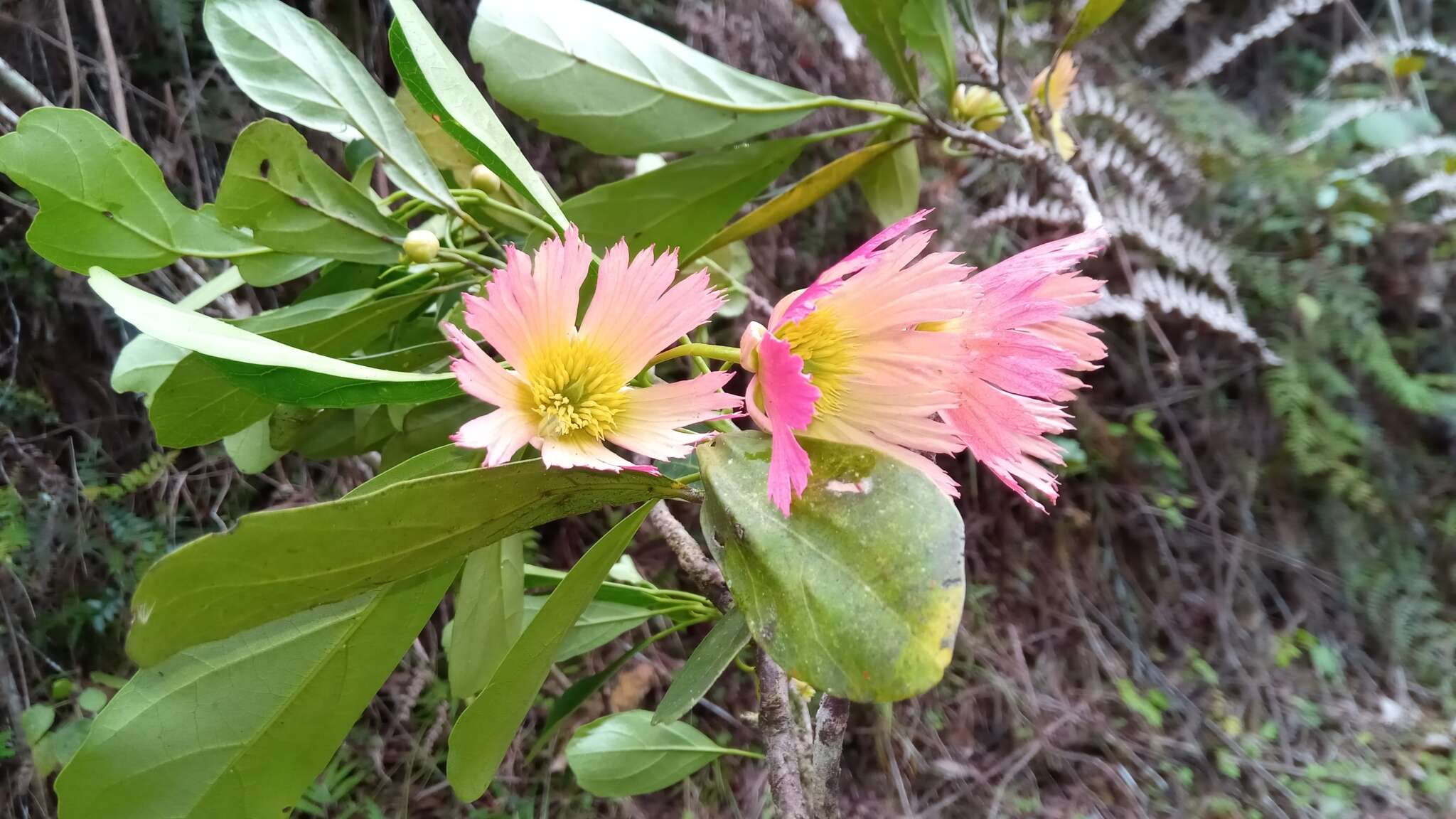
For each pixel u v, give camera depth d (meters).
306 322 0.19
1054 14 0.48
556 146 0.44
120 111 0.30
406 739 0.42
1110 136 0.55
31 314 0.37
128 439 0.39
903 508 0.13
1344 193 0.57
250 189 0.18
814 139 0.24
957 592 0.12
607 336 0.14
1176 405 0.59
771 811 0.45
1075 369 0.14
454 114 0.15
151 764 0.15
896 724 0.50
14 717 0.34
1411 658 0.57
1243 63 0.66
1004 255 0.53
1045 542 0.57
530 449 0.17
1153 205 0.54
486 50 0.20
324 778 0.39
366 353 0.23
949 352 0.14
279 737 0.15
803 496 0.13
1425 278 0.58
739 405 0.14
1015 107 0.26
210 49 0.37
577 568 0.15
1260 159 0.57
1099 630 0.56
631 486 0.14
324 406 0.15
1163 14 0.57
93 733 0.14
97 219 0.17
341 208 0.19
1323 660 0.56
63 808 0.14
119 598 0.37
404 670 0.43
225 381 0.18
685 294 0.14
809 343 0.14
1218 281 0.53
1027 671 0.53
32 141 0.15
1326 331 0.56
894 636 0.12
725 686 0.49
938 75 0.26
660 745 0.28
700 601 0.25
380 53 0.39
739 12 0.45
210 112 0.37
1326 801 0.51
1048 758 0.51
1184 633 0.57
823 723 0.17
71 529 0.36
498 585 0.21
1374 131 0.59
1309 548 0.59
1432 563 0.59
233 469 0.40
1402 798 0.51
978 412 0.15
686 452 0.14
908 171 0.28
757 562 0.13
